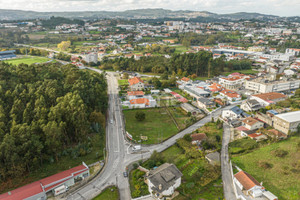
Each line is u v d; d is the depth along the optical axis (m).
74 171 64.38
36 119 74.00
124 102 125.88
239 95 131.25
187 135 84.38
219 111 115.25
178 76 187.38
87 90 102.50
